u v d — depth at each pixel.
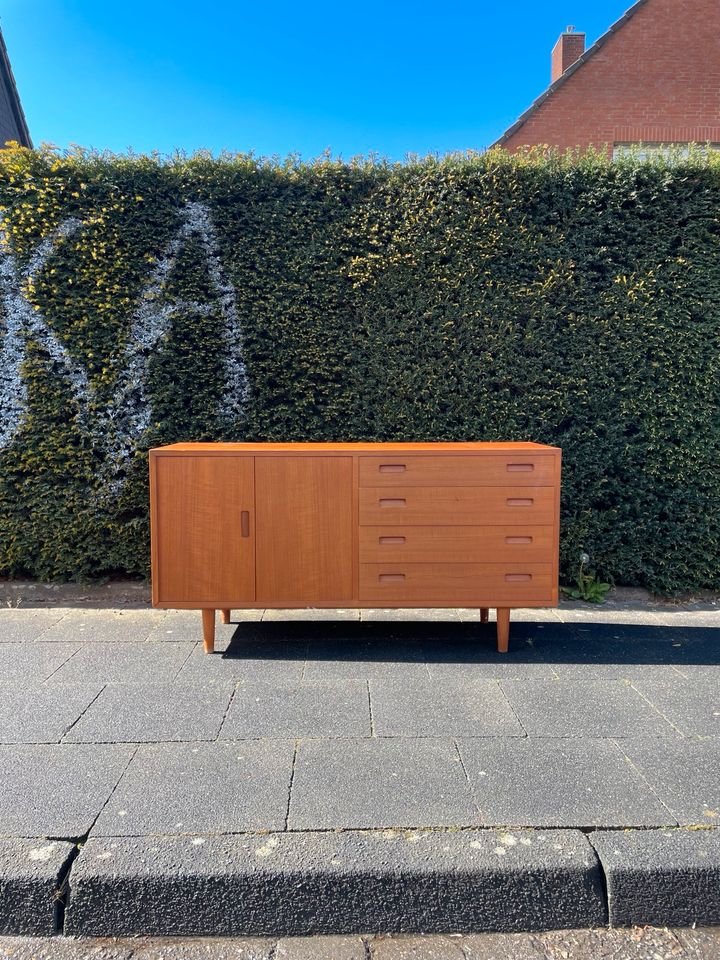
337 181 4.62
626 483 4.82
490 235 4.59
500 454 3.68
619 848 2.20
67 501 4.70
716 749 2.79
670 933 2.12
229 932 2.11
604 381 4.69
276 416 4.71
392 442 4.69
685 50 9.91
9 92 12.52
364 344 4.66
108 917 2.10
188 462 3.67
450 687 3.36
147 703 3.17
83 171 4.52
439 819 2.32
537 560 3.73
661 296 4.66
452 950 2.05
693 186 4.61
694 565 4.86
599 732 2.92
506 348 4.67
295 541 3.70
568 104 9.95
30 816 2.33
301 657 3.74
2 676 3.48
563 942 2.08
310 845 2.20
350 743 2.81
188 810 2.36
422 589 3.73
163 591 3.73
